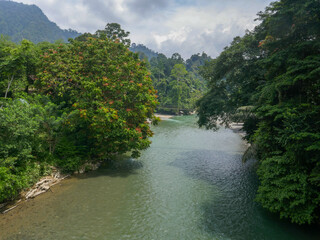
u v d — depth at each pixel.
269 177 12.81
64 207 15.40
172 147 33.84
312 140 10.92
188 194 17.97
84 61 22.89
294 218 11.55
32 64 26.69
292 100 13.45
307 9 12.65
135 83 22.72
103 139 21.98
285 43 15.57
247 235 12.55
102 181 20.12
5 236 12.05
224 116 27.78
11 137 15.46
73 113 19.56
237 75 23.28
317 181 10.94
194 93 99.06
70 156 21.61
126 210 15.37
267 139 14.48
